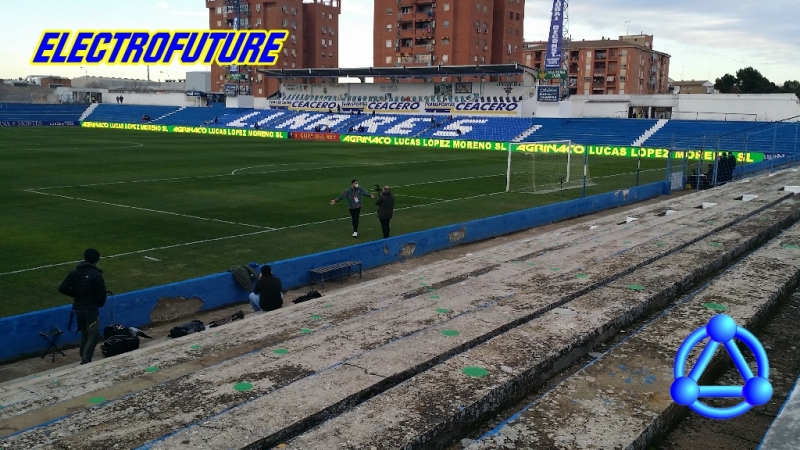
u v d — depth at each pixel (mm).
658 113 80188
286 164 42469
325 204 25969
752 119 66188
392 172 39000
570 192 31859
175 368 5809
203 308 12312
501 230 20844
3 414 5070
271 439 3717
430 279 8820
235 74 92750
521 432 3738
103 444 3727
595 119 68312
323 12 125125
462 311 6410
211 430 3775
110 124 84875
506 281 7590
